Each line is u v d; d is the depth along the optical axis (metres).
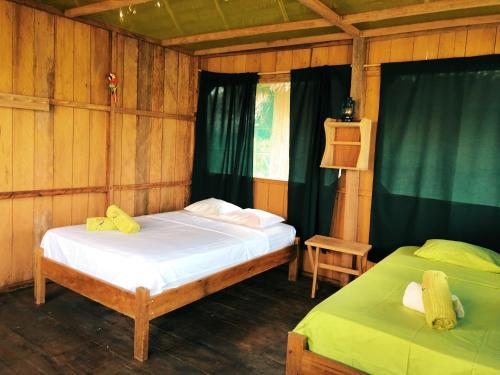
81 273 2.91
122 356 2.60
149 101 4.61
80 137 3.97
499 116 3.30
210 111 5.02
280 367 2.59
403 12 3.19
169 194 4.98
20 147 3.53
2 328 2.87
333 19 3.34
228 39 4.44
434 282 2.17
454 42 3.53
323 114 4.16
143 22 3.98
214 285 3.08
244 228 3.90
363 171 4.05
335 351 2.04
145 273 2.60
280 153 4.64
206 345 2.81
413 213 3.74
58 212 3.87
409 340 1.86
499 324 2.08
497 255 3.11
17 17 3.41
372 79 3.95
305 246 4.36
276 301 3.67
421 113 3.65
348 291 2.44
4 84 3.38
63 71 3.78
